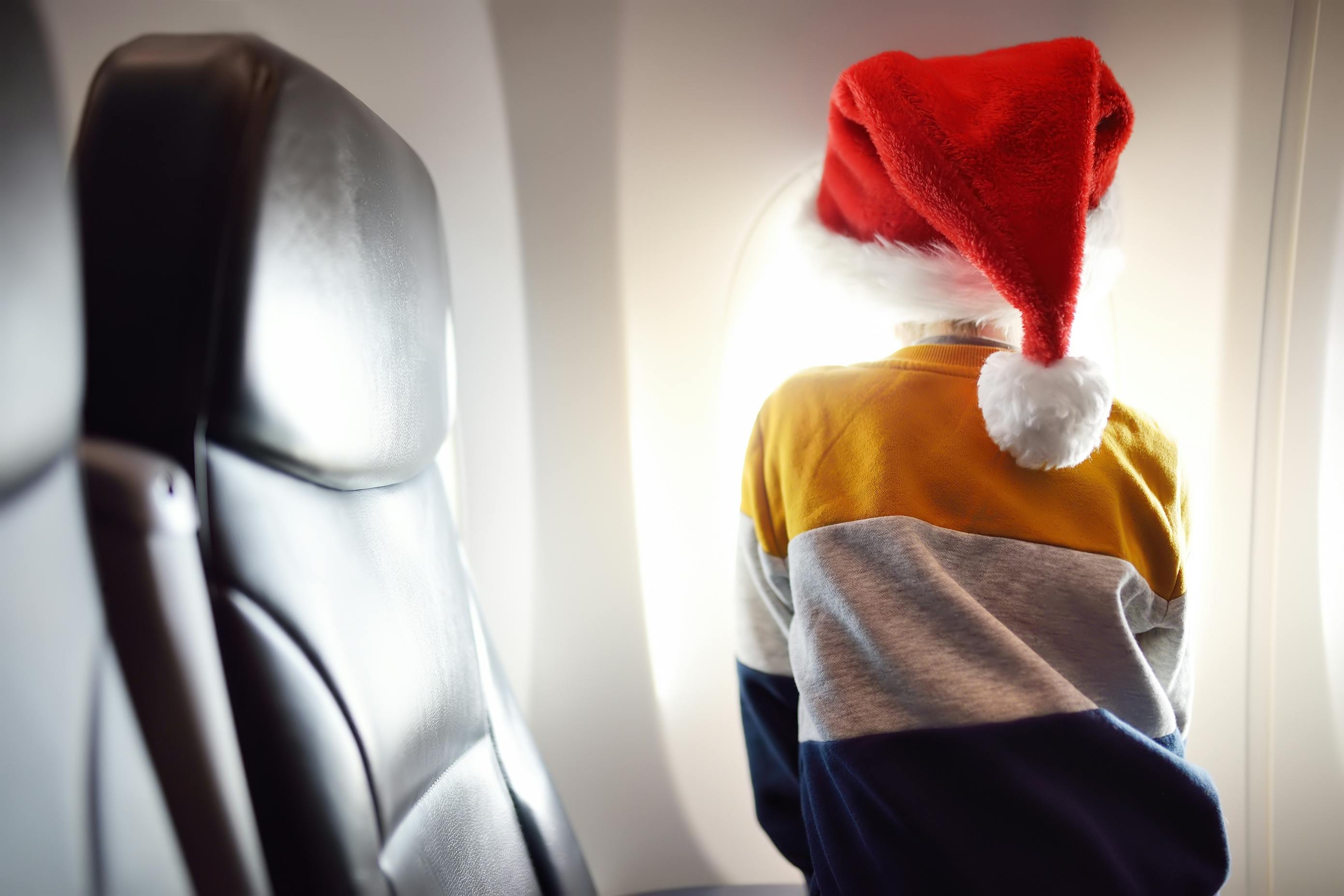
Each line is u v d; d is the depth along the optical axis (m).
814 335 0.96
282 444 0.44
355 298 0.48
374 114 0.54
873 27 0.89
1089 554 0.62
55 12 0.85
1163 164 0.91
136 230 0.40
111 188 0.40
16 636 0.27
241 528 0.43
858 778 0.58
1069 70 0.62
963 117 0.62
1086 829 0.55
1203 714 1.03
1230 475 0.98
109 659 0.32
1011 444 0.59
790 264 0.95
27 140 0.25
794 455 0.69
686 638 1.05
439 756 0.59
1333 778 1.00
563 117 0.93
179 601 0.38
